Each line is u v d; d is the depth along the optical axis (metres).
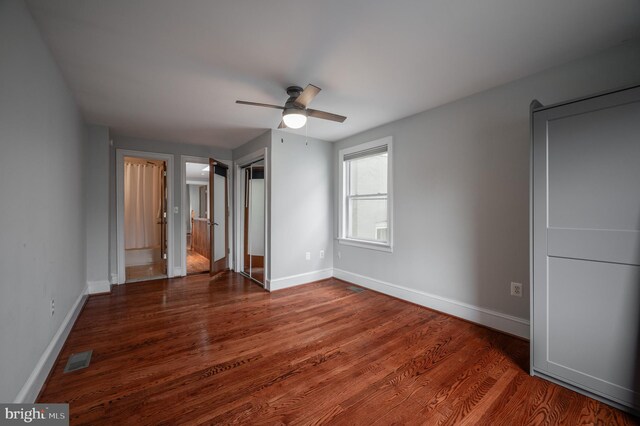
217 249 4.85
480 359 2.12
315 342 2.39
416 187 3.28
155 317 2.93
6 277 1.31
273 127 3.78
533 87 2.34
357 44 1.92
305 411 1.57
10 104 1.36
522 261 2.42
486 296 2.67
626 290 1.57
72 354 2.16
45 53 1.86
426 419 1.52
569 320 1.77
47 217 1.92
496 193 2.58
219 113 3.24
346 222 4.41
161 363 2.04
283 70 2.27
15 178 1.42
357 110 3.15
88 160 3.65
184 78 2.39
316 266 4.38
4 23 1.29
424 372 1.95
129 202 5.77
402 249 3.46
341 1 1.51
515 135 2.45
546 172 1.84
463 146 2.82
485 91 2.64
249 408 1.58
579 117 1.71
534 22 1.69
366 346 2.32
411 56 2.07
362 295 3.69
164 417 1.50
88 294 3.66
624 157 1.57
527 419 1.52
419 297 3.27
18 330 1.43
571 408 1.60
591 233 1.68
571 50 2.00
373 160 4.05
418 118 3.24
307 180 4.25
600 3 1.53
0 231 1.25
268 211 3.93
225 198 5.11
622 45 1.92
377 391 1.75
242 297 3.61
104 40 1.86
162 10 1.57
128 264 5.67
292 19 1.66
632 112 1.54
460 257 2.87
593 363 1.68
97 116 3.33
